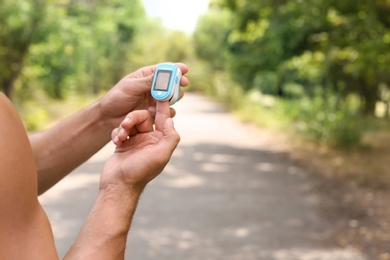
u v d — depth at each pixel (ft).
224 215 28.40
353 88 92.48
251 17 51.62
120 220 3.39
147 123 3.76
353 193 34.06
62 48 81.46
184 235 24.36
